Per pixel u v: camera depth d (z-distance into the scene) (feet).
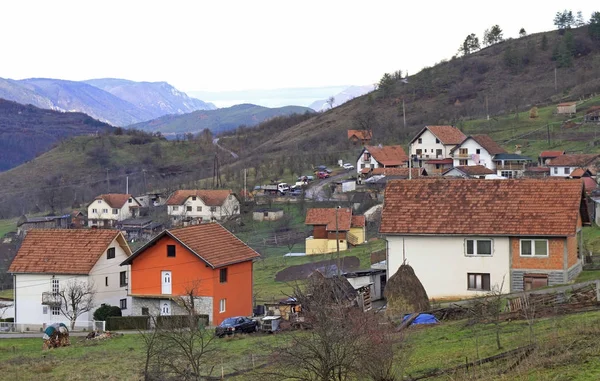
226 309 192.95
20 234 418.10
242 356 134.82
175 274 193.16
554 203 165.89
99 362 146.82
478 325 127.03
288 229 361.92
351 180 450.30
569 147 470.39
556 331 106.42
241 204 422.82
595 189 308.40
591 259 187.62
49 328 173.17
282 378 98.32
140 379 124.98
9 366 149.18
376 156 481.05
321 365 92.38
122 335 178.29
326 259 266.16
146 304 196.65
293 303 172.96
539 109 599.57
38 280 213.05
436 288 169.17
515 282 164.14
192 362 113.60
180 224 402.72
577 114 552.41
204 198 427.74
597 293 131.13
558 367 90.58
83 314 208.64
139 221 434.71
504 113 615.16
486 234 164.66
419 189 177.37
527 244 163.63
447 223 168.96
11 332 207.41
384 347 93.56
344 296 139.33
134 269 197.26
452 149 472.44
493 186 173.27
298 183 460.55
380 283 194.80
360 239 315.58
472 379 93.40
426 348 115.03
